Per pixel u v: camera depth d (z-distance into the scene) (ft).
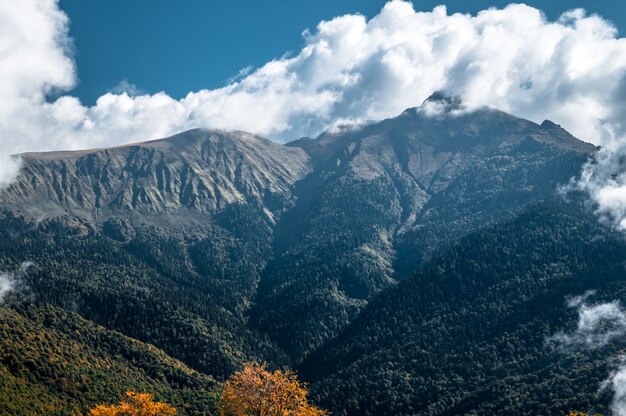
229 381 280.51
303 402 281.95
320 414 283.79
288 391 278.05
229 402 271.28
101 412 297.12
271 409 270.87
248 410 271.90
